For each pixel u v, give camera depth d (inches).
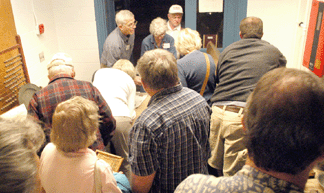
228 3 156.9
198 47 93.9
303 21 147.4
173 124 52.4
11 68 109.7
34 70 136.3
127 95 98.8
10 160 20.1
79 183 50.5
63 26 165.6
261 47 85.8
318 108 21.3
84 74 176.7
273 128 21.8
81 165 50.6
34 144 23.7
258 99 23.2
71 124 49.0
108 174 51.8
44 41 148.8
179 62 90.8
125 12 138.3
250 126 23.6
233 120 82.8
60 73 77.0
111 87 94.7
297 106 21.3
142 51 152.0
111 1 173.6
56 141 50.1
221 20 161.9
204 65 90.7
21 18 123.1
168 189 57.5
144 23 223.3
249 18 90.4
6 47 107.7
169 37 150.6
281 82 22.4
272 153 22.0
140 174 53.2
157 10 218.8
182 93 56.4
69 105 50.8
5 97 104.4
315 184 59.8
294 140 21.3
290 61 161.9
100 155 72.7
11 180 19.8
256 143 22.9
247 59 84.3
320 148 21.8
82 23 165.0
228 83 85.9
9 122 23.2
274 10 154.1
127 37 146.1
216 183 25.3
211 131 91.8
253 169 23.8
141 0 217.6
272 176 22.8
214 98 89.1
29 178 20.9
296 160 21.7
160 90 55.2
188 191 26.7
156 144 51.6
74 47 170.4
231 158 87.3
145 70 54.2
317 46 110.0
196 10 161.2
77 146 50.3
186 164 56.6
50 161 51.9
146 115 52.5
